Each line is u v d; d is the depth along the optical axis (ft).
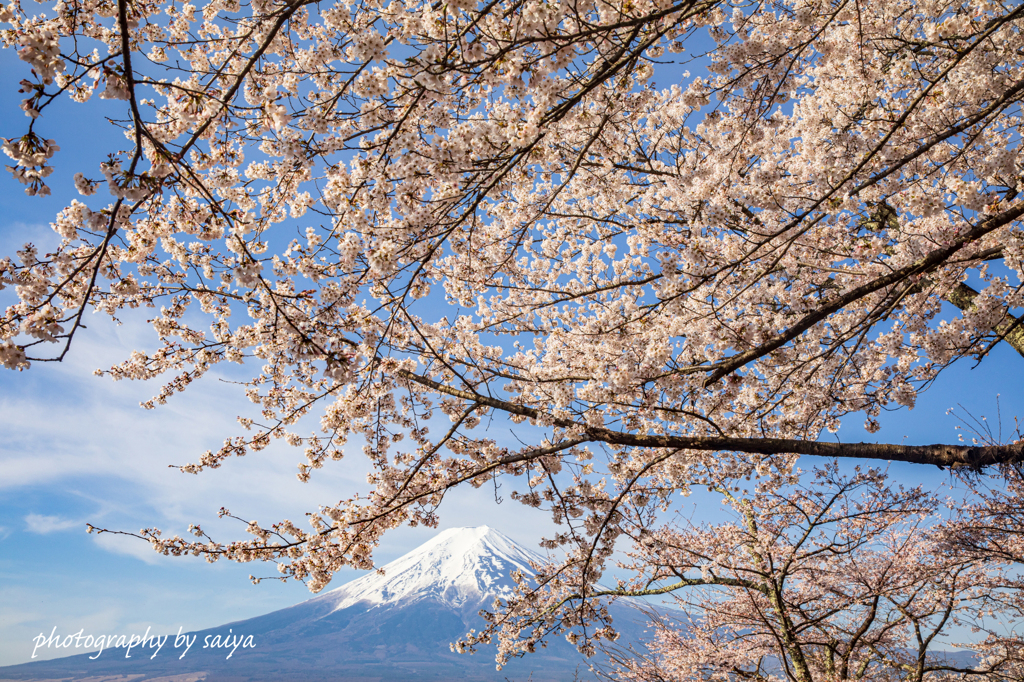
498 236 17.84
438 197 12.67
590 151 16.61
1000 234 13.48
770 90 13.61
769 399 17.49
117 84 7.47
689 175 15.55
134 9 7.72
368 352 13.44
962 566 25.70
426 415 18.65
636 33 9.70
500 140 11.75
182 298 17.54
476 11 9.77
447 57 9.22
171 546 16.47
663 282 14.24
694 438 14.88
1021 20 14.38
